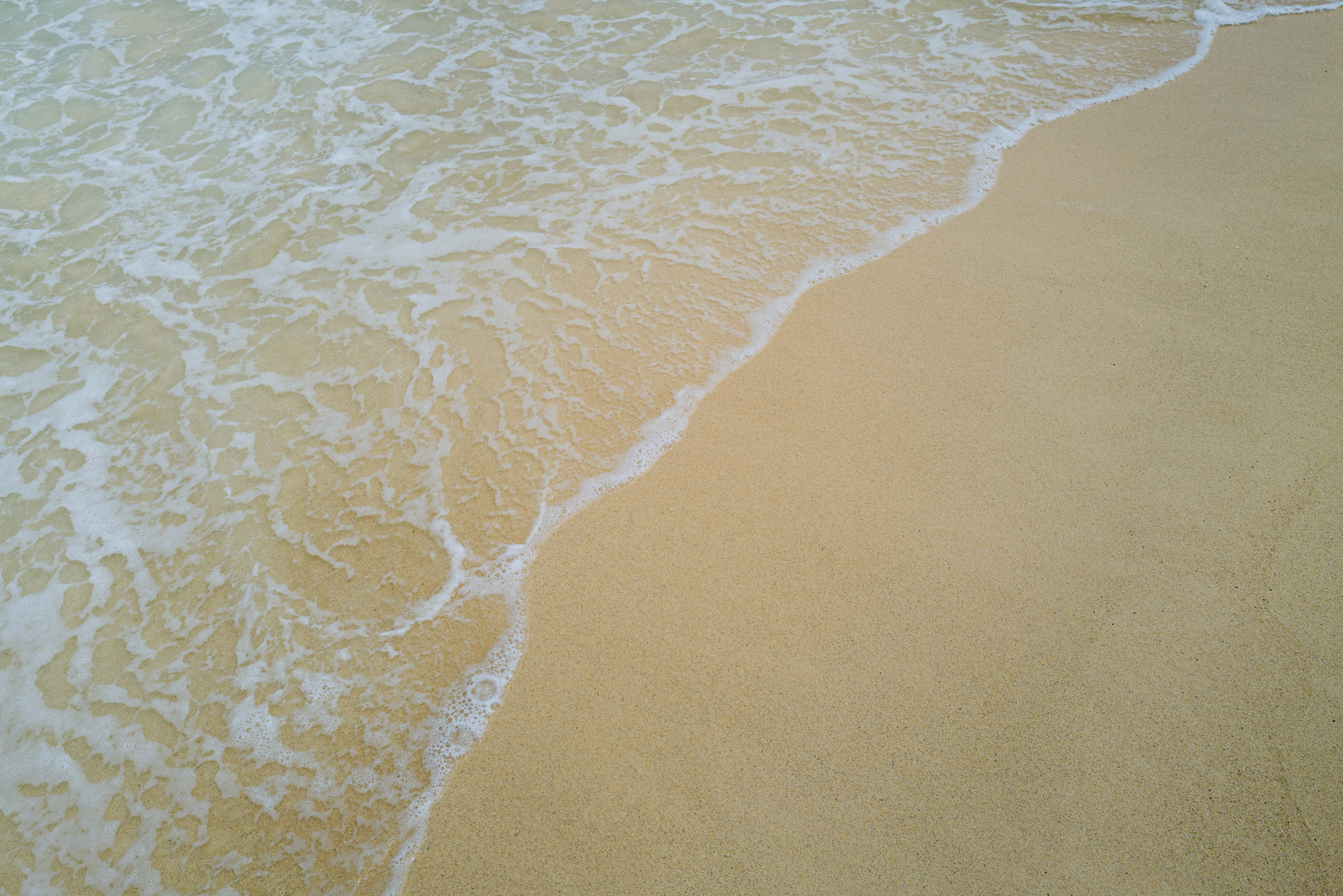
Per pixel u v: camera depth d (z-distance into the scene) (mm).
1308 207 4418
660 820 2492
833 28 6340
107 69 6043
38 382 3930
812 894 2336
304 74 5977
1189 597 2898
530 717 2746
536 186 5012
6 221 4820
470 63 6105
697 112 5543
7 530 3324
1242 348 3727
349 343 4074
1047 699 2678
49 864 2486
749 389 3748
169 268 4523
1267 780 2463
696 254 4477
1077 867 2338
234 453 3609
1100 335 3840
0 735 2738
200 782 2646
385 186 5043
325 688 2861
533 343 4039
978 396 3629
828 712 2689
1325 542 3010
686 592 3035
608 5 6746
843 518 3225
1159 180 4668
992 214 4551
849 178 4906
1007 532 3135
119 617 3053
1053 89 5527
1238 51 5746
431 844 2494
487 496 3418
